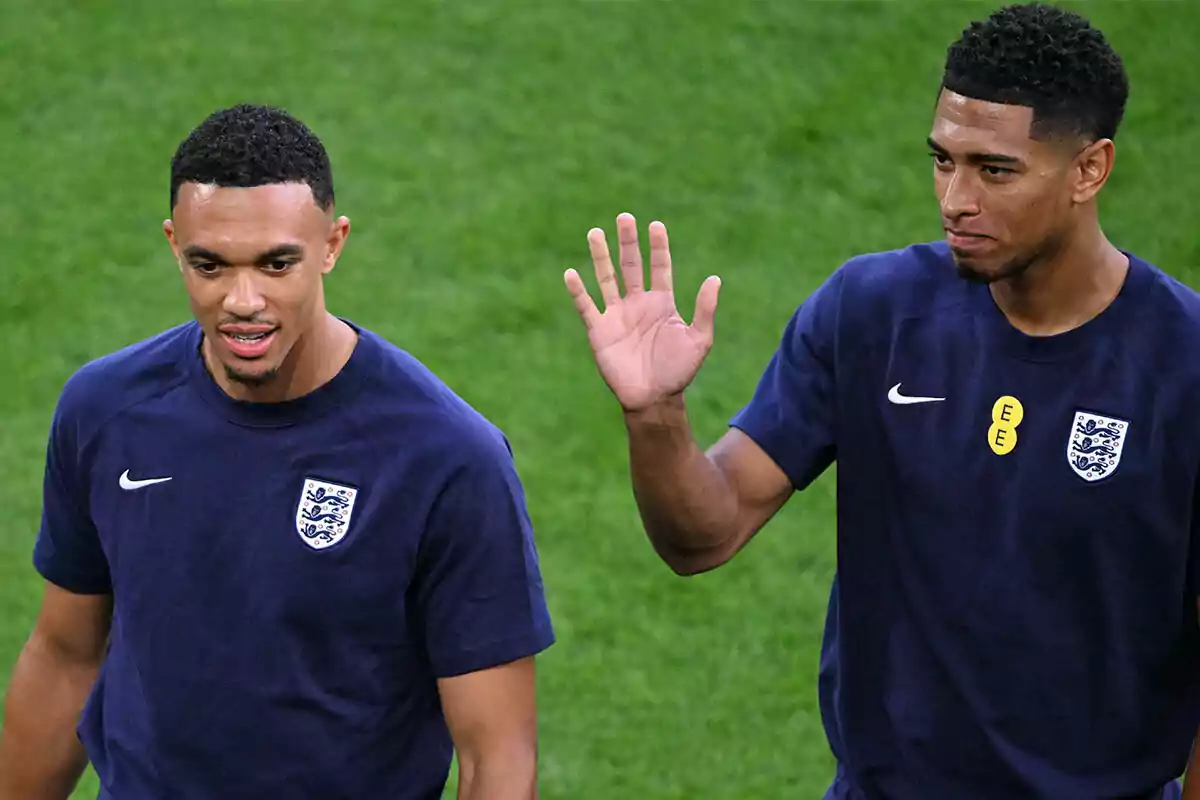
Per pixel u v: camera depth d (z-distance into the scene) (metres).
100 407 11.25
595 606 22.11
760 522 12.53
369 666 11.15
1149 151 30.66
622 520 23.52
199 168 10.30
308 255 10.48
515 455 24.64
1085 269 11.36
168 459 11.09
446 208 29.52
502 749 11.21
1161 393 11.34
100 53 32.62
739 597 22.33
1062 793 11.91
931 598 11.94
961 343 11.77
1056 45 10.74
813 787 19.48
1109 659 11.72
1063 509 11.50
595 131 31.20
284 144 10.42
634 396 11.28
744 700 20.73
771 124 31.28
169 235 10.59
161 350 11.29
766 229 29.19
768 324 27.22
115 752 11.55
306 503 10.94
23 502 23.86
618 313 11.45
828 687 12.78
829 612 12.88
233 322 10.38
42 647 12.36
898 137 30.97
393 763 11.45
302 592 10.94
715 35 33.16
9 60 32.38
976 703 11.90
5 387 25.92
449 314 27.34
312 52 32.81
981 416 11.67
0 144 30.72
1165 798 12.60
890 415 11.95
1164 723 12.01
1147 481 11.38
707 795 19.38
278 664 11.02
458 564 11.05
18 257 28.38
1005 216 10.95
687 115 31.52
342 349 11.04
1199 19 33.22
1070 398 11.48
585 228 29.14
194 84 32.03
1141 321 11.41
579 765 19.77
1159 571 11.56
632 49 32.91
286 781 11.19
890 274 12.16
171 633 11.11
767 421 12.44
